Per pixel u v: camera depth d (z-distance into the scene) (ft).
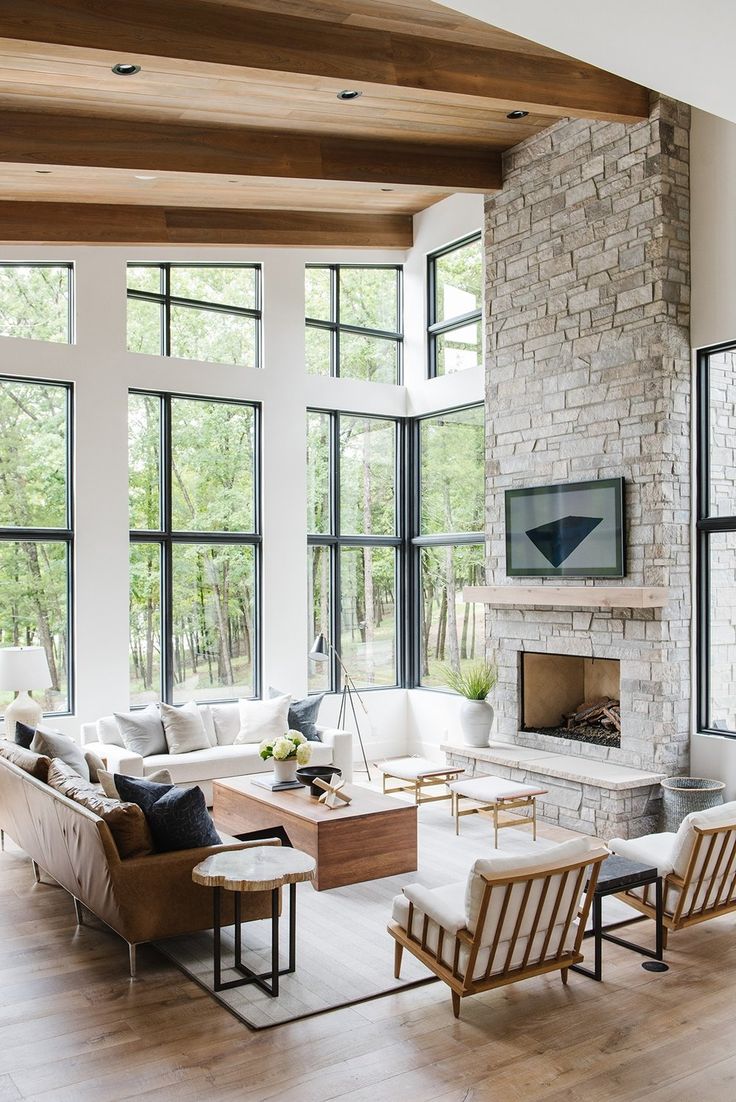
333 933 16.61
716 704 22.58
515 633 26.86
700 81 11.81
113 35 14.96
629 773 22.52
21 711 24.27
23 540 26.50
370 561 33.27
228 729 27.30
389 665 33.60
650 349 22.62
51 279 27.17
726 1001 13.93
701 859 15.61
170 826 14.98
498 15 10.27
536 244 26.07
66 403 27.35
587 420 24.41
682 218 22.72
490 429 27.89
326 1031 12.97
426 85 18.03
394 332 33.94
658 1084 11.60
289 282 30.94
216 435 30.04
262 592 30.35
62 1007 13.69
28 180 21.88
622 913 17.65
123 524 27.63
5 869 20.35
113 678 27.37
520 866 12.94
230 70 16.10
